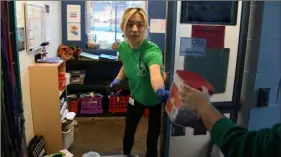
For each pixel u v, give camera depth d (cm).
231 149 57
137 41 170
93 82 381
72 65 390
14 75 179
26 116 230
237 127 60
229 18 156
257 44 148
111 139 308
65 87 292
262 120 158
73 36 382
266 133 54
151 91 182
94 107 371
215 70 163
